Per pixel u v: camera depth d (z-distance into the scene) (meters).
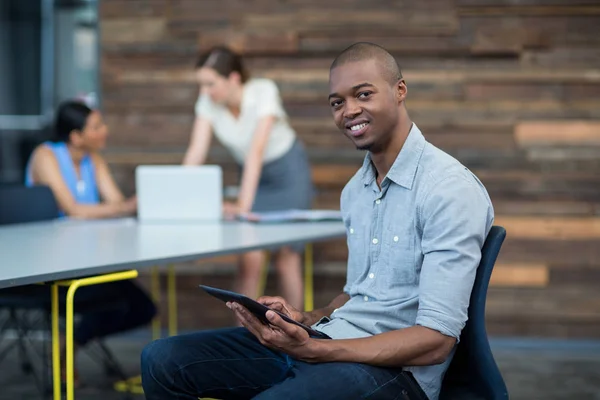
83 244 3.55
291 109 6.27
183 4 6.33
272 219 4.57
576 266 6.09
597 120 6.07
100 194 5.48
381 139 2.49
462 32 6.12
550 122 6.11
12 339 6.16
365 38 6.18
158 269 6.36
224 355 2.59
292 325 2.30
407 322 2.50
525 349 6.00
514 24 6.08
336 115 2.52
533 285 6.12
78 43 6.65
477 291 2.45
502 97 6.13
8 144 6.90
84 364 5.53
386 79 2.46
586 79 6.06
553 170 6.11
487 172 6.15
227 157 6.27
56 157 5.04
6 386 4.97
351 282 2.71
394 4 6.14
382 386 2.33
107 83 6.45
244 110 5.12
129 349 5.98
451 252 2.37
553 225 6.11
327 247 6.22
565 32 6.06
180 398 2.57
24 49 6.77
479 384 2.49
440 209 2.39
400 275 2.52
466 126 6.16
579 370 5.45
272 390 2.34
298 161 5.40
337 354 2.34
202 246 3.46
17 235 3.96
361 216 2.64
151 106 6.41
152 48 6.38
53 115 6.75
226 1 6.29
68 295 2.86
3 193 4.64
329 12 6.20
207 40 6.31
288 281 5.64
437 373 2.47
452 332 2.34
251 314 2.37
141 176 4.71
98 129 5.05
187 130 6.38
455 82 6.15
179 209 4.70
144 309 4.72
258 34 6.26
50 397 4.66
